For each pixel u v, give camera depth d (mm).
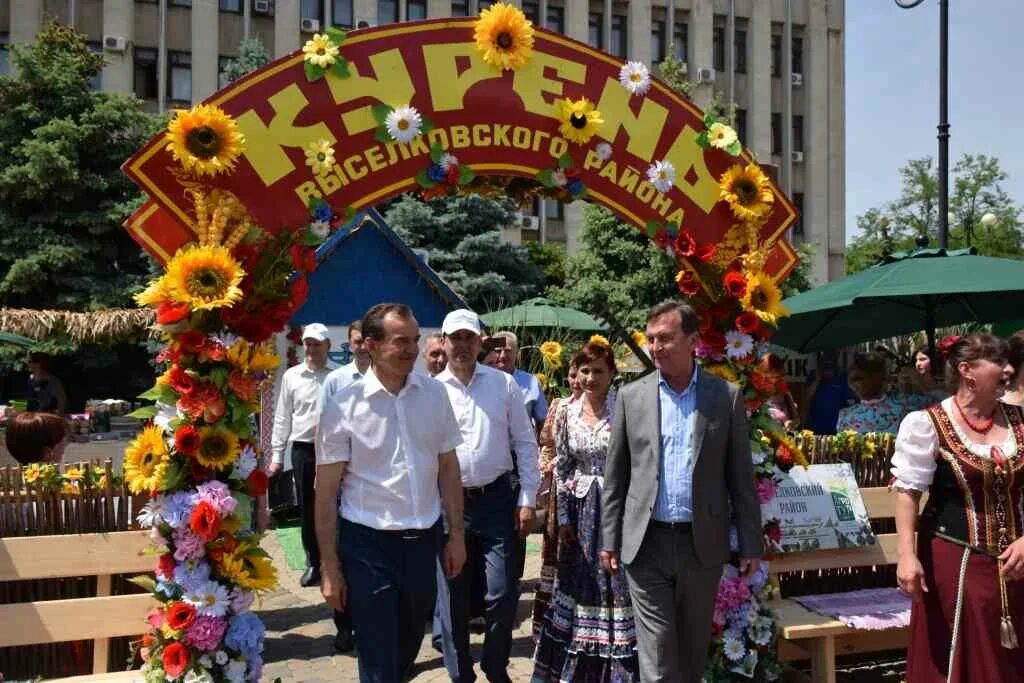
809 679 4461
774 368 4574
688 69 28891
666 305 3705
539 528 6090
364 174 3998
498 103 4203
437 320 9945
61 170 18234
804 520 4746
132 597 4008
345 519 3395
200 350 3541
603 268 19078
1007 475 3293
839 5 30578
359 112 3994
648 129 4453
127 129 19531
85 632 3924
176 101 24500
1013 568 3234
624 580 4051
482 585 4562
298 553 7406
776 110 29844
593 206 19406
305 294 3883
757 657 4246
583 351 4348
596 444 4223
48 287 18969
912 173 34750
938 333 9906
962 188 33406
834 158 30484
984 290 5348
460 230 18938
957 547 3365
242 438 3670
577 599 4145
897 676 4898
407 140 3988
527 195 4719
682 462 3635
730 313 4535
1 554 3928
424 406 3447
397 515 3357
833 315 7367
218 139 3635
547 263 23672
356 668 4707
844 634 4555
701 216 4551
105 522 4180
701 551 3562
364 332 3375
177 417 3615
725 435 3652
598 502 4156
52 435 4480
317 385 6062
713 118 4555
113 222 19078
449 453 3566
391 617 3324
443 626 4094
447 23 4164
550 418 5039
